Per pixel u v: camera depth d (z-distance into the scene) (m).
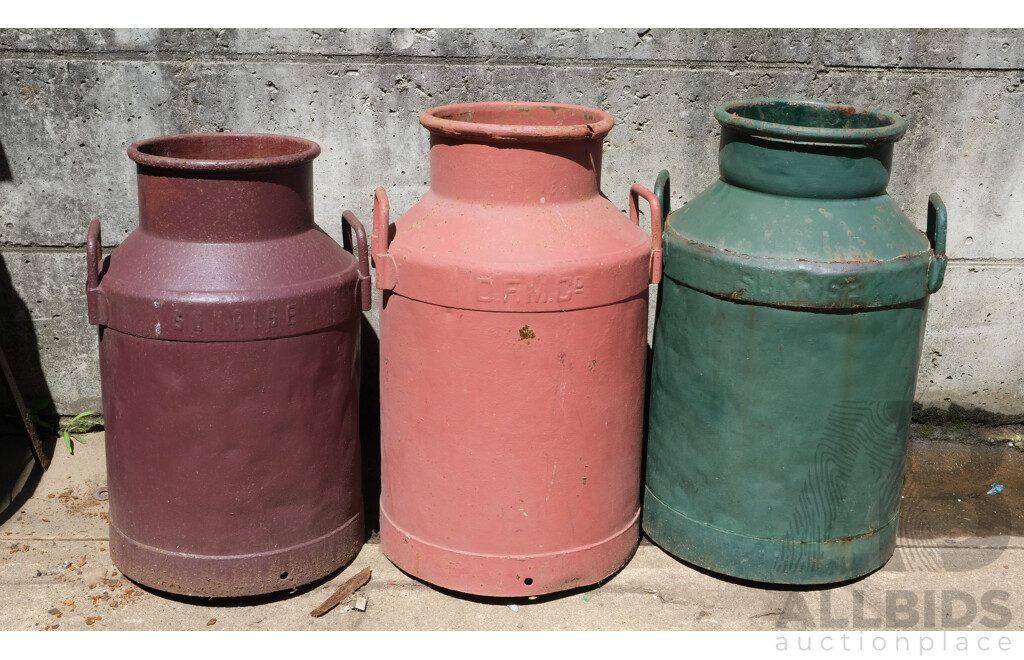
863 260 1.74
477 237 1.72
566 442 1.79
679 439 1.90
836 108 1.92
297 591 1.88
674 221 1.89
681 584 1.92
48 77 2.07
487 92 2.12
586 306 1.73
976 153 2.17
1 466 2.16
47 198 2.14
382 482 1.93
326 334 1.77
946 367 2.31
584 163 1.76
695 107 2.13
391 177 2.16
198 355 1.71
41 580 1.88
